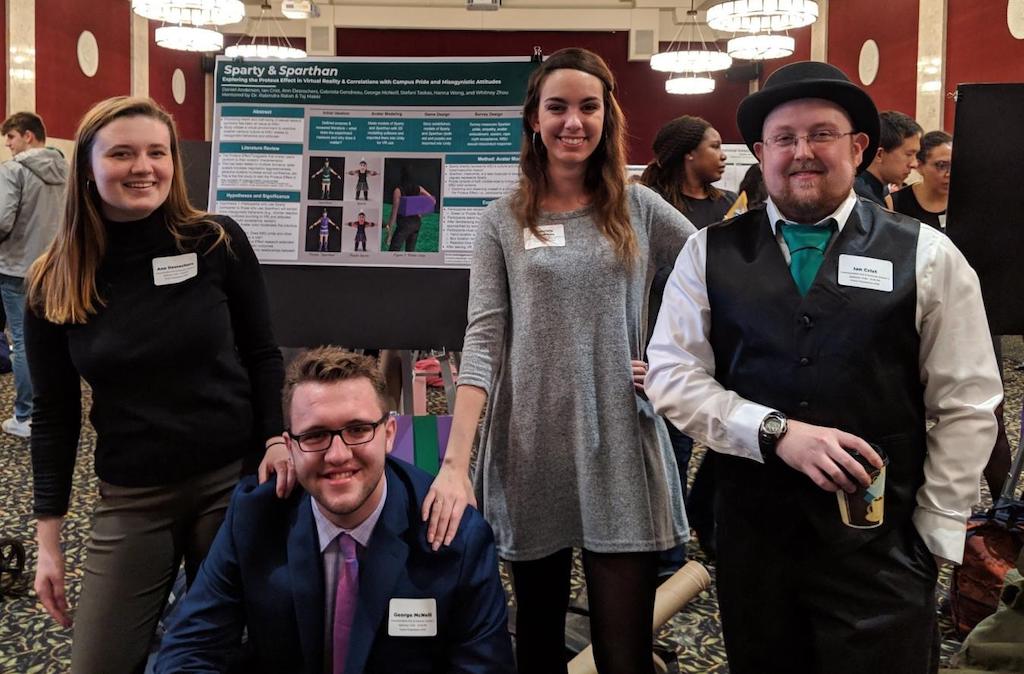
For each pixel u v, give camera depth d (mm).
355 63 2529
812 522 1455
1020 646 2223
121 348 1676
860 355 1419
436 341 2516
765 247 1529
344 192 2533
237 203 2551
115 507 1752
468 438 1699
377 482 1515
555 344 1737
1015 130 2082
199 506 1778
